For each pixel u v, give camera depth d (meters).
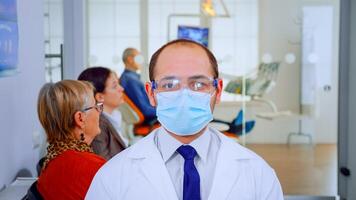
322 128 4.80
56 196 1.58
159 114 1.08
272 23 4.83
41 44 2.40
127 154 1.15
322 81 4.79
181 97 1.04
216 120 4.52
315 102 4.80
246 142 4.70
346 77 3.44
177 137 1.11
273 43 4.84
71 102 1.68
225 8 4.90
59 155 1.64
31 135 2.25
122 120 3.87
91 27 4.54
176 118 1.05
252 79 4.78
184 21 4.77
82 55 3.63
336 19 4.70
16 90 2.02
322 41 4.76
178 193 1.06
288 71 4.84
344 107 3.47
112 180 1.10
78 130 1.73
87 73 2.25
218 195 1.06
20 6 2.05
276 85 4.80
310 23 4.75
